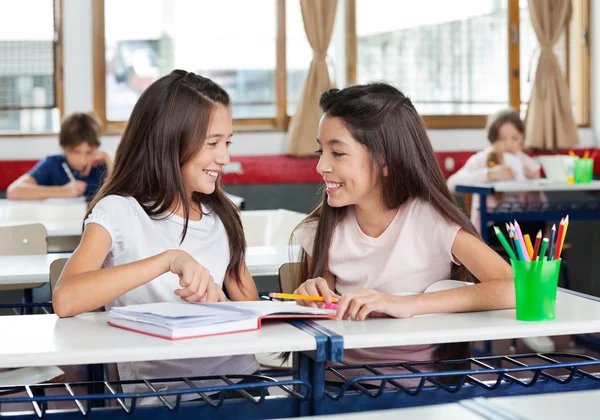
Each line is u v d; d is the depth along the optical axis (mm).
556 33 5664
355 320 1337
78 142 4234
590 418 760
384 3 5535
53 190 4164
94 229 1521
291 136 5262
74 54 5035
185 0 5234
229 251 1723
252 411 1208
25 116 5012
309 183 5301
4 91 4980
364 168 1575
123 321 1287
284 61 5383
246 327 1242
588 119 5902
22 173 4895
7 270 2078
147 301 1581
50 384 1261
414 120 1613
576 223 5441
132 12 5133
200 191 1629
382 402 1240
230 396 1403
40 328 1286
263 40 5371
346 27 5477
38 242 2703
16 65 4984
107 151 4371
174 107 1582
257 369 1603
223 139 1621
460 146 5668
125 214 1564
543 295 1316
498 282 1438
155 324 1215
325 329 1236
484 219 4305
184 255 1416
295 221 2885
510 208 4543
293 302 1472
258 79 5387
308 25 5230
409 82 5625
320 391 1182
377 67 5562
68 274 1445
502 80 5777
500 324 1290
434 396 1270
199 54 5293
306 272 1785
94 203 1608
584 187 4281
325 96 1624
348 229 1700
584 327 1291
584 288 5473
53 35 5016
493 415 768
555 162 4574
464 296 1411
